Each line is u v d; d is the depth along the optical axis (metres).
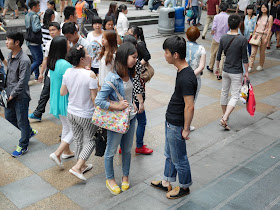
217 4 12.33
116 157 4.78
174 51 3.22
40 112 5.69
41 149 4.95
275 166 4.20
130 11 17.08
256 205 3.37
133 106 3.87
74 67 3.89
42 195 3.93
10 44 4.29
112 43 4.18
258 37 8.77
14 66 4.43
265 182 3.80
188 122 3.31
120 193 3.93
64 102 4.18
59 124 5.77
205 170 4.39
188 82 3.21
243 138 5.34
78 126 4.07
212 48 8.73
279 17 11.42
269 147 4.80
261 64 9.15
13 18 13.17
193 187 3.99
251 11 9.01
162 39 12.70
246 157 4.75
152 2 17.03
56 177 4.29
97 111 3.64
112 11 8.14
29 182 4.16
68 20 5.93
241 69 5.46
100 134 3.80
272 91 7.59
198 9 15.11
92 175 4.35
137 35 5.16
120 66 3.47
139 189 3.96
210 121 6.02
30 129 5.11
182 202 3.52
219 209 3.32
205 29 12.81
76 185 4.14
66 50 4.22
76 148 4.19
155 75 8.52
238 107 6.65
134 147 5.06
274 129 5.69
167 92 7.39
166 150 3.78
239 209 3.30
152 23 15.66
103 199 3.89
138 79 4.23
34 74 8.31
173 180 3.86
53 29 5.51
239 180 3.86
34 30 7.11
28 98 4.59
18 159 4.68
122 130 3.58
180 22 14.02
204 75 8.66
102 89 3.52
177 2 16.19
